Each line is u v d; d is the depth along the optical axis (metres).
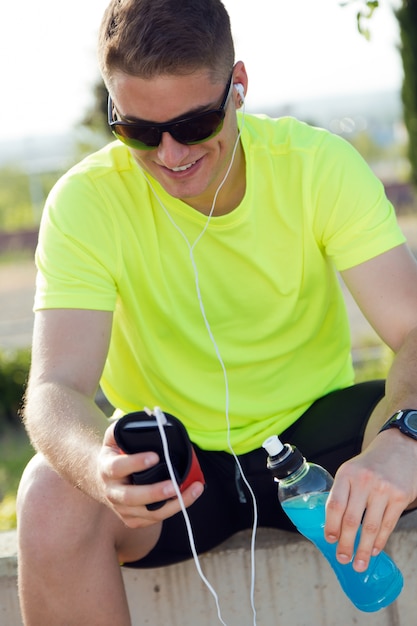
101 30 2.18
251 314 2.47
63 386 2.19
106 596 2.15
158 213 2.41
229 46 2.19
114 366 2.55
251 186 2.42
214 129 2.17
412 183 17.61
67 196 2.41
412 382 2.13
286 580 2.72
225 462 2.47
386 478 1.85
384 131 30.34
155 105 2.12
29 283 19.75
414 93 16.78
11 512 4.39
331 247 2.46
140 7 2.10
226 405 2.33
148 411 1.81
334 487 1.86
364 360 8.30
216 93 2.16
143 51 2.07
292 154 2.46
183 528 2.39
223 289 2.45
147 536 2.33
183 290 2.43
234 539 2.74
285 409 2.51
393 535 2.69
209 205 2.42
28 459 6.85
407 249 2.46
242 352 2.46
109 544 2.17
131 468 1.74
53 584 2.12
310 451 2.44
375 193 2.44
